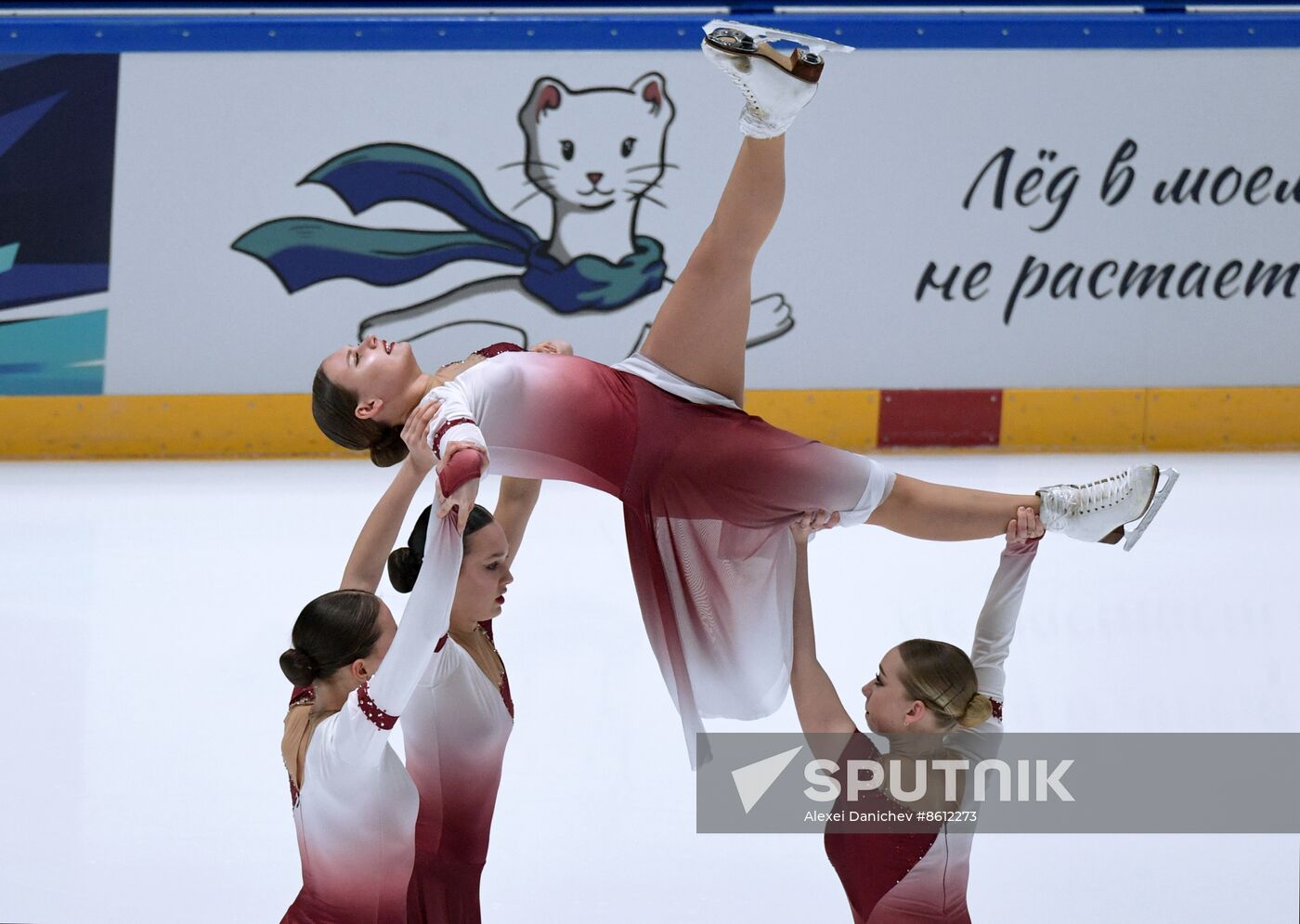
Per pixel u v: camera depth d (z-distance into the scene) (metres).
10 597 20.95
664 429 10.61
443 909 10.46
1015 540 10.55
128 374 30.42
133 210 29.92
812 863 13.15
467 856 10.53
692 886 12.67
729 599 10.86
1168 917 12.01
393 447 11.16
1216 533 24.53
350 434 11.09
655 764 15.29
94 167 29.75
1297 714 16.44
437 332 30.72
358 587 10.49
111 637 19.28
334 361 10.92
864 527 25.20
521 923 11.98
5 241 29.72
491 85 30.14
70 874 12.80
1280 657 18.33
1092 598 20.86
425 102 30.06
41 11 29.78
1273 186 31.33
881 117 30.70
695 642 10.93
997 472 29.17
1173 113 31.03
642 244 30.75
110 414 30.47
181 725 16.33
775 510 10.60
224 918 12.01
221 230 30.11
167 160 29.84
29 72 29.34
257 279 30.31
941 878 9.82
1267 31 30.78
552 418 10.44
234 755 15.53
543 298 30.75
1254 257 31.50
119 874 12.82
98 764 15.23
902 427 31.45
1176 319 31.61
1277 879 12.65
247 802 14.37
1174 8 31.17
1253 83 31.03
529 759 15.41
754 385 31.31
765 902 12.40
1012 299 31.33
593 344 30.95
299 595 21.08
